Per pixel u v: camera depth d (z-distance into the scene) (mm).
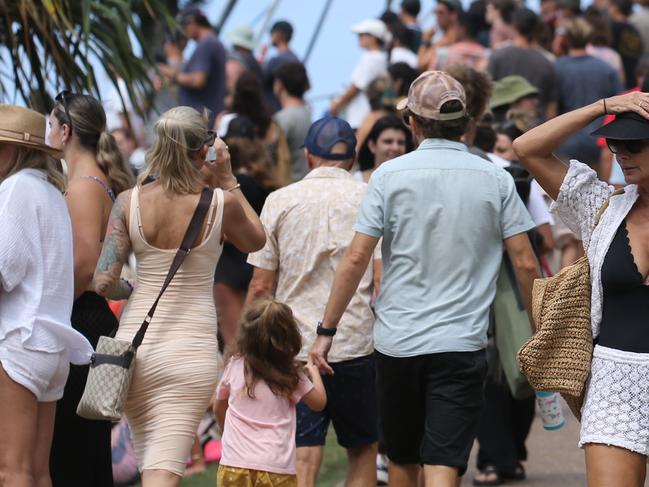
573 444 27266
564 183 15742
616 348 14992
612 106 15211
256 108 33594
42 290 17422
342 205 20344
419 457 18938
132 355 17594
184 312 17938
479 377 18109
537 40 39312
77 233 18859
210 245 18016
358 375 20062
